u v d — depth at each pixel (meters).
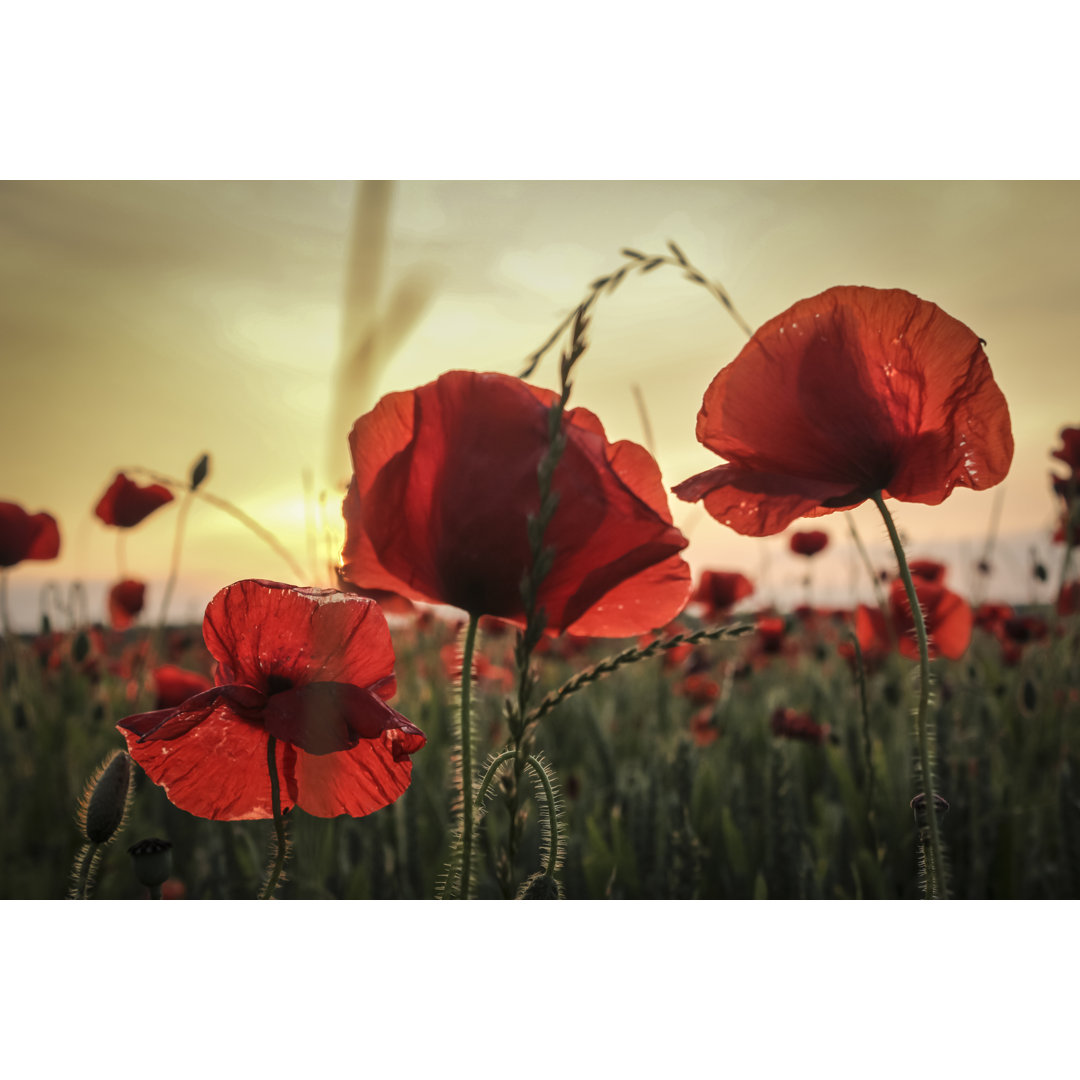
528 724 0.28
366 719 0.29
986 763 0.66
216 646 0.30
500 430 0.27
